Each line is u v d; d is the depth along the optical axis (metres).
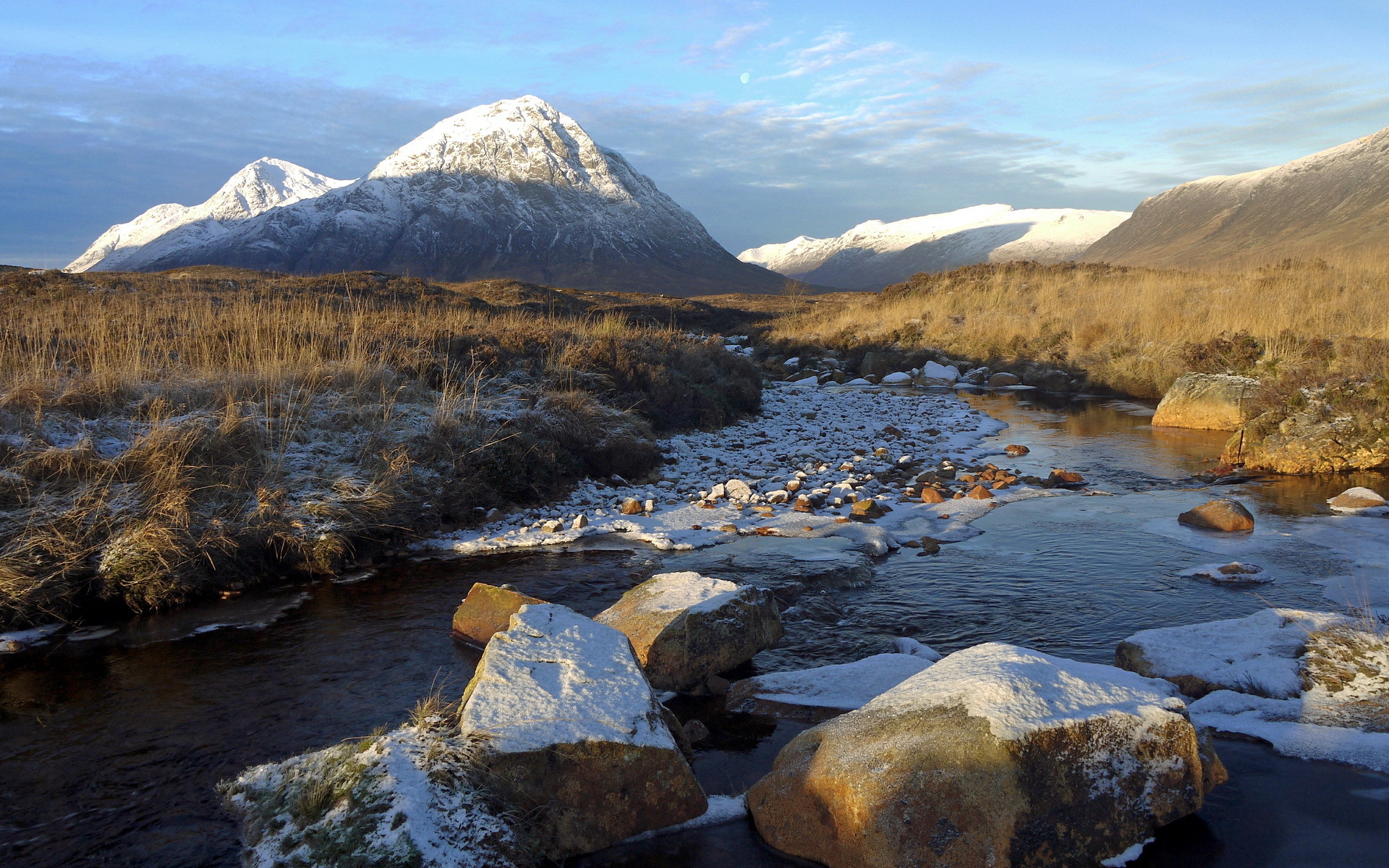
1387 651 4.56
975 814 3.03
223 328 11.85
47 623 6.11
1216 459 11.81
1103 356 21.38
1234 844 3.31
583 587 6.74
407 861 2.86
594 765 3.45
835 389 22.78
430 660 5.34
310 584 7.05
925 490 9.74
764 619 5.50
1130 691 3.63
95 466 7.19
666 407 13.88
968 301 29.19
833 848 3.25
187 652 5.58
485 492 9.06
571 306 40.31
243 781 3.81
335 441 9.01
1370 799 3.57
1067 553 7.49
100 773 4.04
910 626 5.85
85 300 18.06
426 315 19.16
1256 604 6.02
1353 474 10.58
